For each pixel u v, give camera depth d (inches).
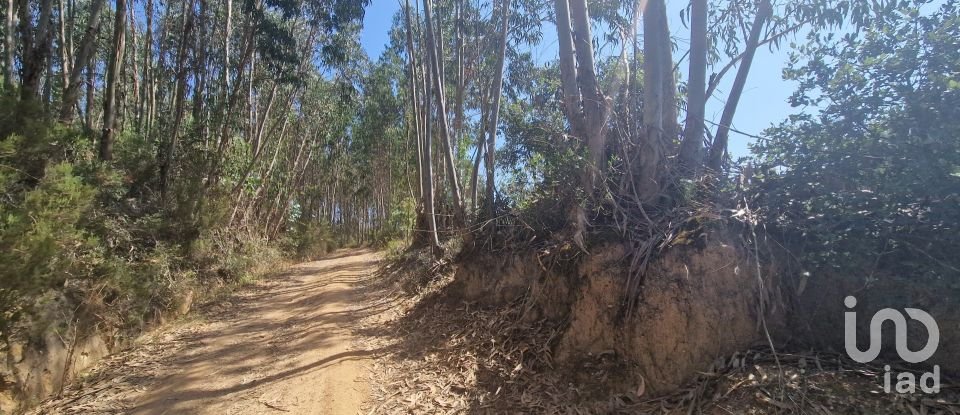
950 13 140.7
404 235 842.2
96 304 255.0
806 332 145.9
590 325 183.0
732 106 202.7
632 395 155.2
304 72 669.9
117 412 189.8
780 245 153.0
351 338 282.8
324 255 1200.2
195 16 524.1
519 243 286.0
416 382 204.4
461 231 368.5
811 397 121.3
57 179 204.4
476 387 189.6
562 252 223.6
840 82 149.3
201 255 454.6
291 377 219.3
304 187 1332.4
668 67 209.5
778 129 166.9
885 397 115.7
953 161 122.2
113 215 334.0
